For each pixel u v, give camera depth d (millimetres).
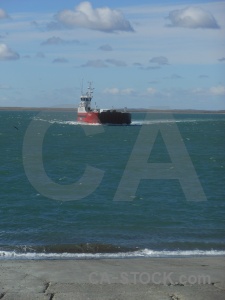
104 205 68750
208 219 60438
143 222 58438
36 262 38500
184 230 54062
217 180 93062
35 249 44219
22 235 51281
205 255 42250
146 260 39594
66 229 54438
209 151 159000
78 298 28922
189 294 29766
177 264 38094
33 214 63156
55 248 44625
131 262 38812
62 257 41312
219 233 52469
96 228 54969
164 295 29531
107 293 29859
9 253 42750
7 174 101438
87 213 63688
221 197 75375
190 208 67250
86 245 45656
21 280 32969
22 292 30125
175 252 43500
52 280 33031
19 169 109688
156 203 70438
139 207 67625
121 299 28766
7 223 57812
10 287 31203
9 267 36625
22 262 38500
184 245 46500
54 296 29312
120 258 40812
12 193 78688
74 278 33625
